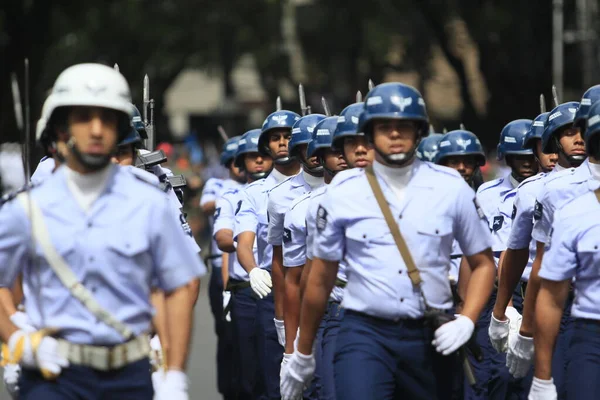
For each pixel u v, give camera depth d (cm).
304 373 1570
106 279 1248
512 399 2047
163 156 1995
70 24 7875
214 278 2825
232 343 2528
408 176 1466
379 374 1446
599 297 1488
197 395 2698
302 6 8950
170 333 1291
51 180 1270
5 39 6216
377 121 1449
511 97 6531
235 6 8788
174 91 12694
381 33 7869
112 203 1260
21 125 1357
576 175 1680
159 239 1272
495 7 6431
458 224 1467
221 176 6538
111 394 1255
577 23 5588
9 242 1255
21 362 1249
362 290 1455
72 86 1249
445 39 6756
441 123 7344
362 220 1453
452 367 1470
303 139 2075
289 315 1942
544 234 1712
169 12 8619
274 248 2105
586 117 1762
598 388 1480
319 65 8931
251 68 10781
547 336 1516
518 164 2198
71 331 1248
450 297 1478
